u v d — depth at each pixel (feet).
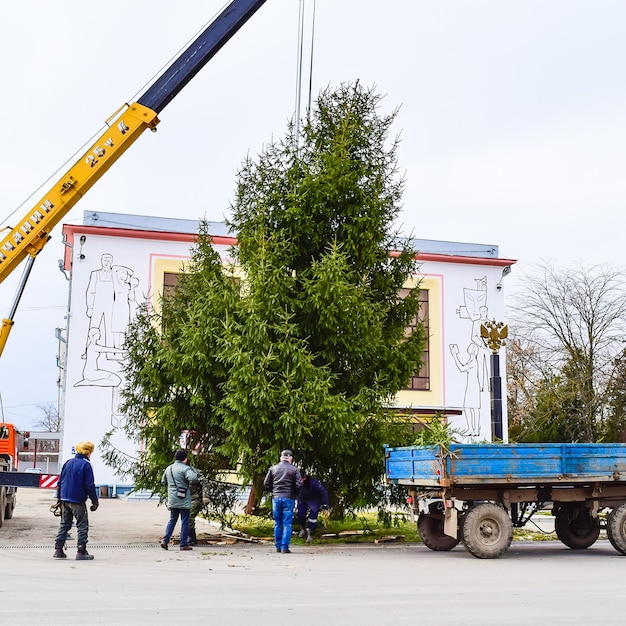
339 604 27.66
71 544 50.72
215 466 57.36
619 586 33.30
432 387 112.78
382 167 58.90
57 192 62.80
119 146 63.52
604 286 121.80
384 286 58.44
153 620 23.90
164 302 60.44
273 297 52.85
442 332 114.62
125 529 62.75
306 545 52.60
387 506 57.06
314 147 59.41
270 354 51.21
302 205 56.65
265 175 58.49
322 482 56.24
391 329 58.13
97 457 100.17
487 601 28.78
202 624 23.31
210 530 63.05
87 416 100.53
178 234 105.81
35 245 62.34
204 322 54.19
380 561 43.04
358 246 57.06
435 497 46.47
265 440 52.26
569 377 121.90
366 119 59.88
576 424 124.36
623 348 120.78
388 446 52.37
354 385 55.67
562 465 46.03
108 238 104.83
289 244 56.18
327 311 52.90
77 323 102.32
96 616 24.52
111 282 104.06
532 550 50.31
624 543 46.50
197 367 54.44
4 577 34.09
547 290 124.57
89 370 101.60
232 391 52.01
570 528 51.03
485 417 113.91
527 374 129.90
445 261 116.67
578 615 25.91
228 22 64.28
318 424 50.85
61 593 29.45
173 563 40.78
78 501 41.78
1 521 62.49
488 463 44.73
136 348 57.47
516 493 47.06
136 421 57.57
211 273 58.75
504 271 119.34
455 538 46.80
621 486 48.49
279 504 47.91
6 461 65.98
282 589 31.42
